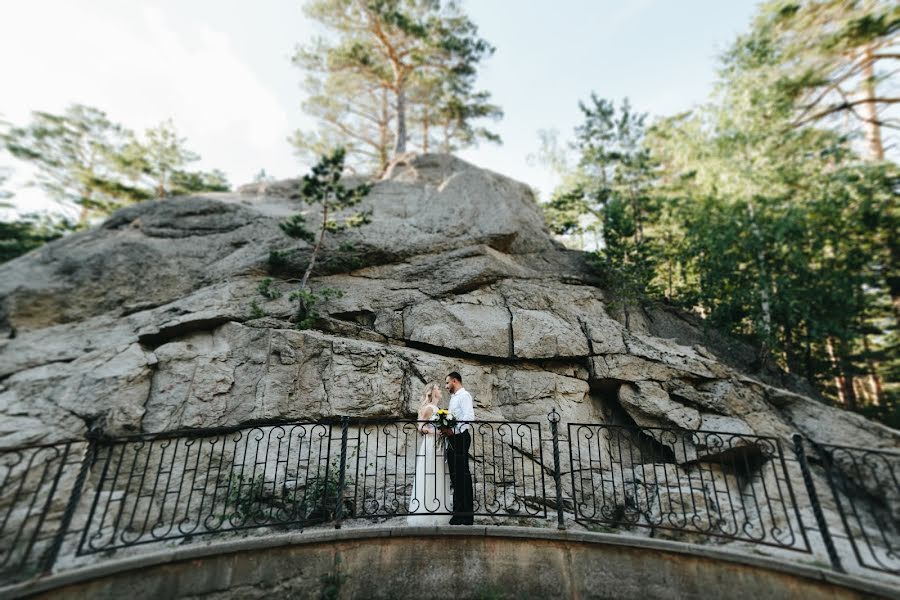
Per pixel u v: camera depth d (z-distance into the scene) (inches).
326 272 335.9
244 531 197.6
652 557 170.1
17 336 253.4
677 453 268.1
